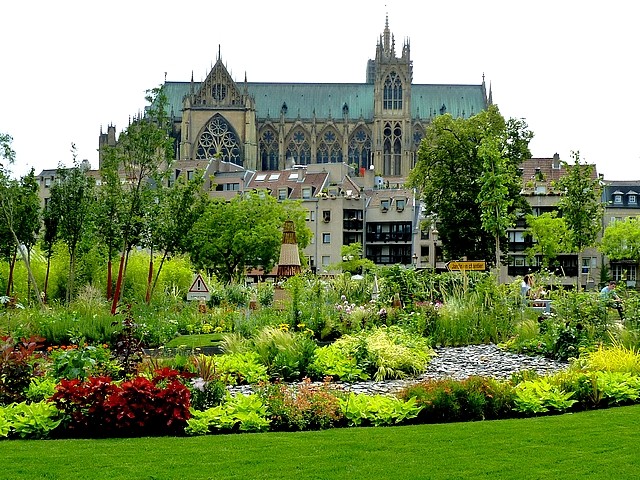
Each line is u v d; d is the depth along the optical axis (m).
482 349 34.34
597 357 23.72
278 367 26.16
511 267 123.06
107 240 56.34
